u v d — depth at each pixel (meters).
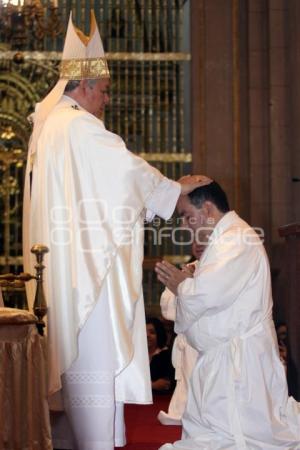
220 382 5.30
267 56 12.48
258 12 12.59
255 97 12.52
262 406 5.26
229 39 12.82
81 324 5.17
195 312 5.29
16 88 12.58
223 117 12.74
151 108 12.76
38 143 5.48
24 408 4.86
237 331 5.34
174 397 7.54
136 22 12.78
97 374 5.21
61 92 5.64
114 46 12.77
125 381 5.32
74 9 12.64
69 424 5.33
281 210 12.17
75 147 5.36
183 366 7.50
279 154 12.25
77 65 5.64
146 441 6.53
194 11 12.84
